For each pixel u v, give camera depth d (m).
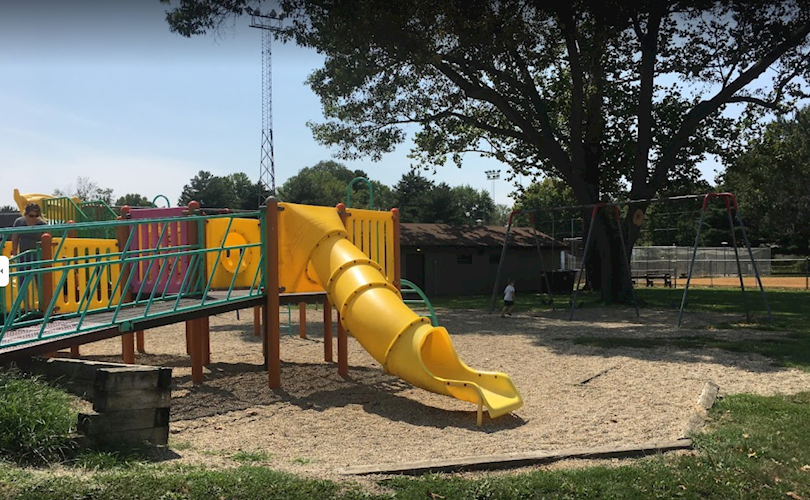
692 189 29.89
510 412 7.41
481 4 21.09
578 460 5.43
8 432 4.93
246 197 91.62
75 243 8.99
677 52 26.50
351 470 4.95
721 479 4.86
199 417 7.04
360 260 8.84
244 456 5.48
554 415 7.27
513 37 22.17
